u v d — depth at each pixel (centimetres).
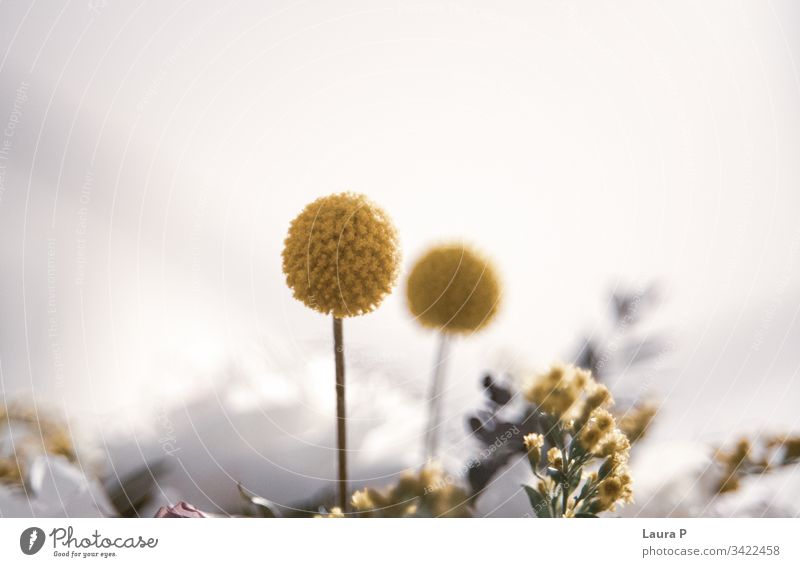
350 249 43
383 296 44
